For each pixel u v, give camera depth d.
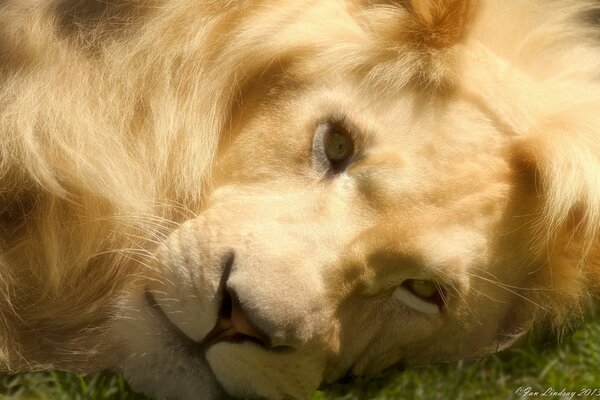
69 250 9.99
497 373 11.29
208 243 9.19
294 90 9.84
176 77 10.07
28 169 9.75
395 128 9.53
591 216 10.09
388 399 10.68
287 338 8.80
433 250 9.40
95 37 10.11
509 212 9.75
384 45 9.75
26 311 10.05
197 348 9.22
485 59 9.98
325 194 9.39
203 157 9.93
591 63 11.41
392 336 10.11
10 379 9.74
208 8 10.04
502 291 10.33
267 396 9.30
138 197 9.92
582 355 11.77
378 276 9.43
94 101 10.00
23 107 9.84
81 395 9.64
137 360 9.49
